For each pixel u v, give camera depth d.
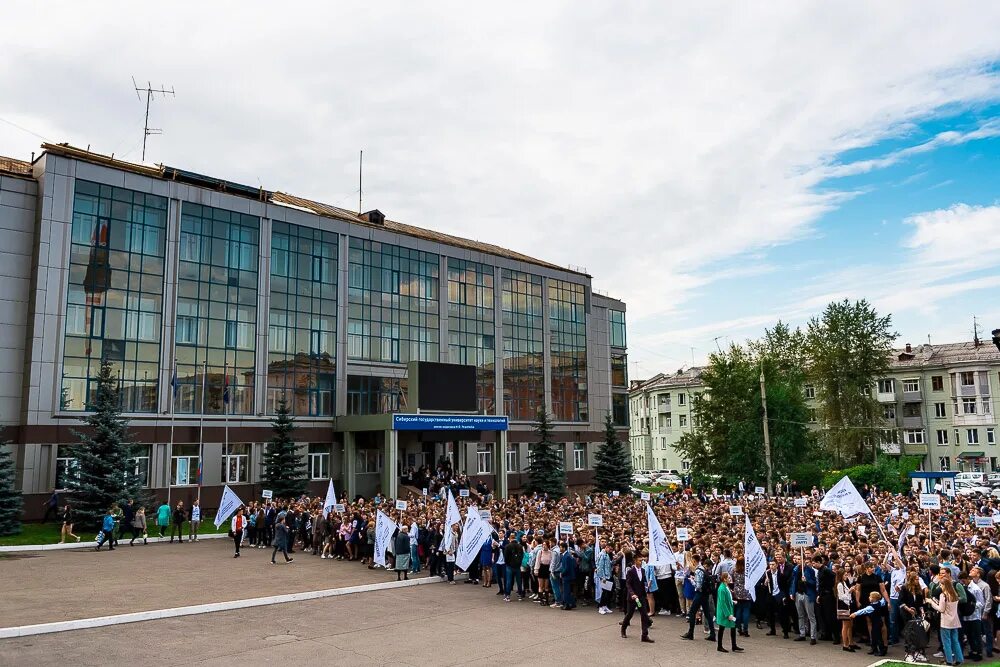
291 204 51.88
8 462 34.09
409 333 55.12
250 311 46.38
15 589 20.08
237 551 27.89
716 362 62.66
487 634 16.11
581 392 68.38
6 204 38.88
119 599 18.77
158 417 41.44
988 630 15.12
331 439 49.31
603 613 18.73
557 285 67.69
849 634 15.25
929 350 86.75
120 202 41.59
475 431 53.25
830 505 23.25
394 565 25.47
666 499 39.38
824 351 70.75
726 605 15.06
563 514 29.72
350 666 13.28
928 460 81.19
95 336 39.84
